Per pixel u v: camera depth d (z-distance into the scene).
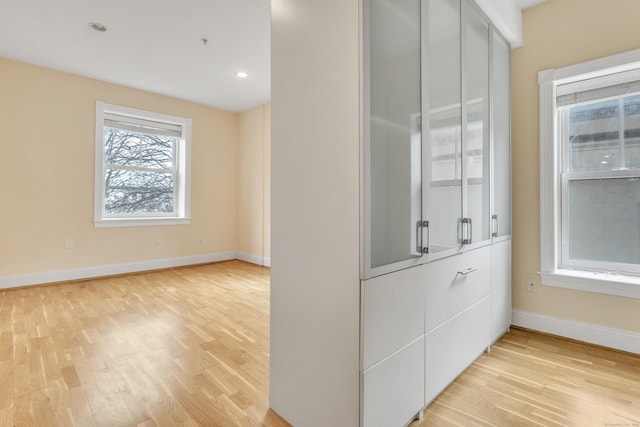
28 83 3.69
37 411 1.57
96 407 1.61
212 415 1.57
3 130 3.56
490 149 2.27
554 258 2.49
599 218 2.39
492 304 2.31
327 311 1.37
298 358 1.49
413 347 1.52
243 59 3.56
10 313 2.91
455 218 1.86
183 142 4.99
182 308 3.09
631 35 2.17
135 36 3.09
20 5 2.61
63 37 3.11
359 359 1.25
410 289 1.51
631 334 2.18
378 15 1.34
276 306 1.60
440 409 1.63
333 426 1.35
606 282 2.25
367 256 1.27
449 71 1.80
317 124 1.41
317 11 1.40
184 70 3.86
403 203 1.47
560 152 2.54
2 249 3.59
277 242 1.60
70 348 2.24
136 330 2.57
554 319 2.49
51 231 3.87
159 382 1.84
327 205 1.37
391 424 1.39
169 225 4.86
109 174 4.43
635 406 1.64
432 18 1.67
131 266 4.50
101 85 4.18
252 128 5.34
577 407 1.64
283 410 1.56
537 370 2.00
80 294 3.51
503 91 2.51
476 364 2.08
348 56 1.29
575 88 2.44
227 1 2.57
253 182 5.34
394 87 1.42
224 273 4.59
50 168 3.85
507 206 2.57
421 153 1.58
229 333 2.52
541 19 2.53
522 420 1.54
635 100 2.25
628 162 2.27
